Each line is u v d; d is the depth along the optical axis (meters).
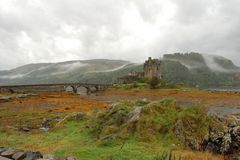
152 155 16.19
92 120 25.56
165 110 22.62
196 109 22.77
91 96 104.44
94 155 16.20
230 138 17.09
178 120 21.33
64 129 26.14
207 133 20.12
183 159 15.32
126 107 24.73
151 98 98.50
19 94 92.56
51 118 36.38
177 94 114.00
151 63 180.50
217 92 125.69
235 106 74.94
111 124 22.98
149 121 21.28
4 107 57.34
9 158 13.34
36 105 61.56
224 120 24.30
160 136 20.52
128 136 20.33
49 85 118.19
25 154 13.55
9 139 22.50
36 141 21.62
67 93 111.25
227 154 16.73
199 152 17.52
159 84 150.00
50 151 17.62
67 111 48.34
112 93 122.44
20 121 35.66
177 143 19.84
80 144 19.88
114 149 17.52
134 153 16.50
